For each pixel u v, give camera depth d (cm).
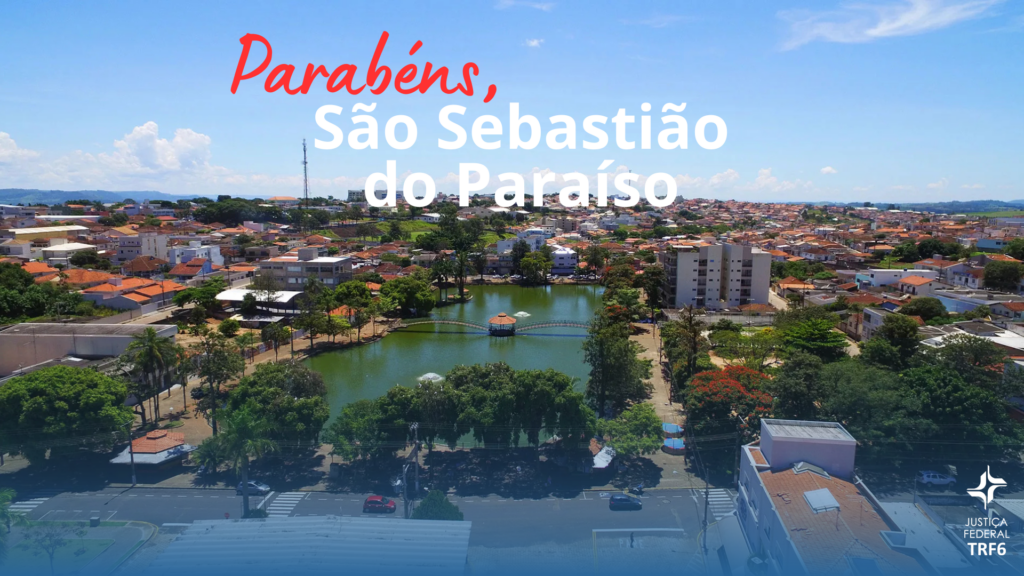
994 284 16150
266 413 6712
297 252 19675
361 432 6412
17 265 15150
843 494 4656
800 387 6575
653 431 6550
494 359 12081
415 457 6372
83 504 6009
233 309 15300
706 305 16788
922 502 5459
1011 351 8538
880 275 17225
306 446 6662
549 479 6444
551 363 11800
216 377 8119
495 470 6712
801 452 5044
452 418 6712
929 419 6353
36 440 6353
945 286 15450
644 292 19612
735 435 6644
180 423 8106
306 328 12581
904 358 8750
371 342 13412
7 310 12938
